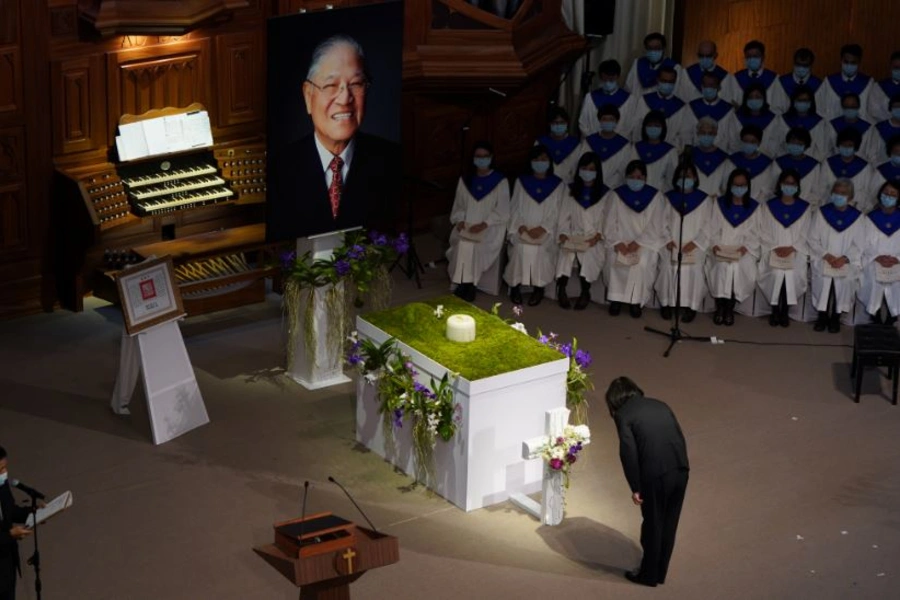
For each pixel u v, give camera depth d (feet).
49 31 38.88
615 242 43.19
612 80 48.37
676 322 41.22
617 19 51.13
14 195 39.86
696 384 38.70
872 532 31.60
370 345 33.01
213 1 39.47
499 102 48.70
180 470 33.30
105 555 29.78
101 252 41.01
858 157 46.70
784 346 41.47
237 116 42.70
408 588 28.91
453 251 43.91
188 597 28.40
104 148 40.68
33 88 39.09
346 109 35.12
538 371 31.58
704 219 43.32
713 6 52.80
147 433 34.88
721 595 29.07
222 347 39.75
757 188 45.96
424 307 34.71
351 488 32.73
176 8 38.91
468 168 45.06
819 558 30.53
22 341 39.52
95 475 32.94
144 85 40.81
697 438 35.58
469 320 32.89
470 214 43.88
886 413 37.32
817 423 36.65
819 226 42.88
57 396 36.58
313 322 36.94
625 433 28.63
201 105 41.68
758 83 49.01
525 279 43.57
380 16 34.81
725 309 42.96
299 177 35.12
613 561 30.14
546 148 44.42
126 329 33.68
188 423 35.06
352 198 36.35
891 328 38.47
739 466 34.24
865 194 46.55
